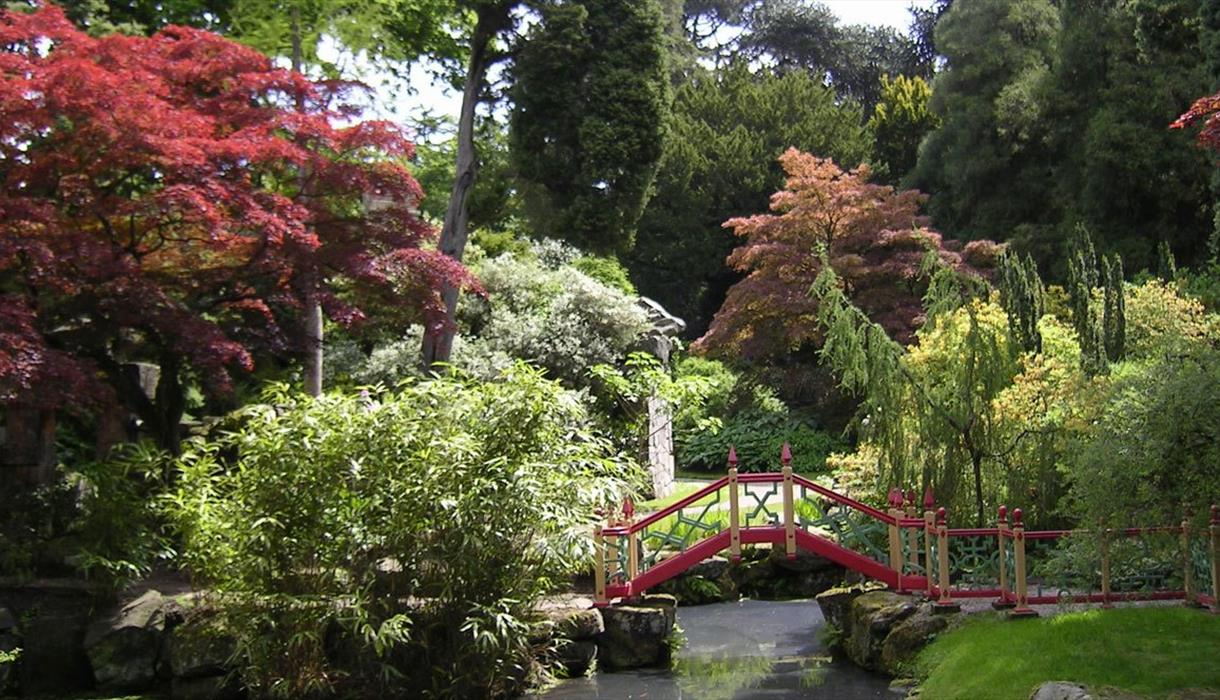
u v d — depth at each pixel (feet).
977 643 28.17
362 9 49.83
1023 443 36.24
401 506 29.30
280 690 28.68
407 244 37.96
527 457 29.91
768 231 73.31
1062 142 86.84
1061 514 34.96
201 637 29.78
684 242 102.47
